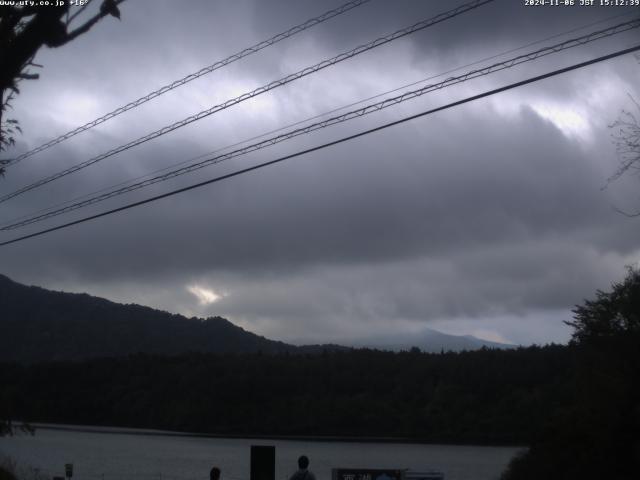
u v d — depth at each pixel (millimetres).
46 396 129125
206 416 120750
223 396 123000
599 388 25422
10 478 24250
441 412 99875
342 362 125188
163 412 127312
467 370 106000
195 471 71938
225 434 116312
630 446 24203
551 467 26562
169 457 87688
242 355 139750
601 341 26609
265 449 17750
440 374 110812
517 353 102438
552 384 88062
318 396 116688
